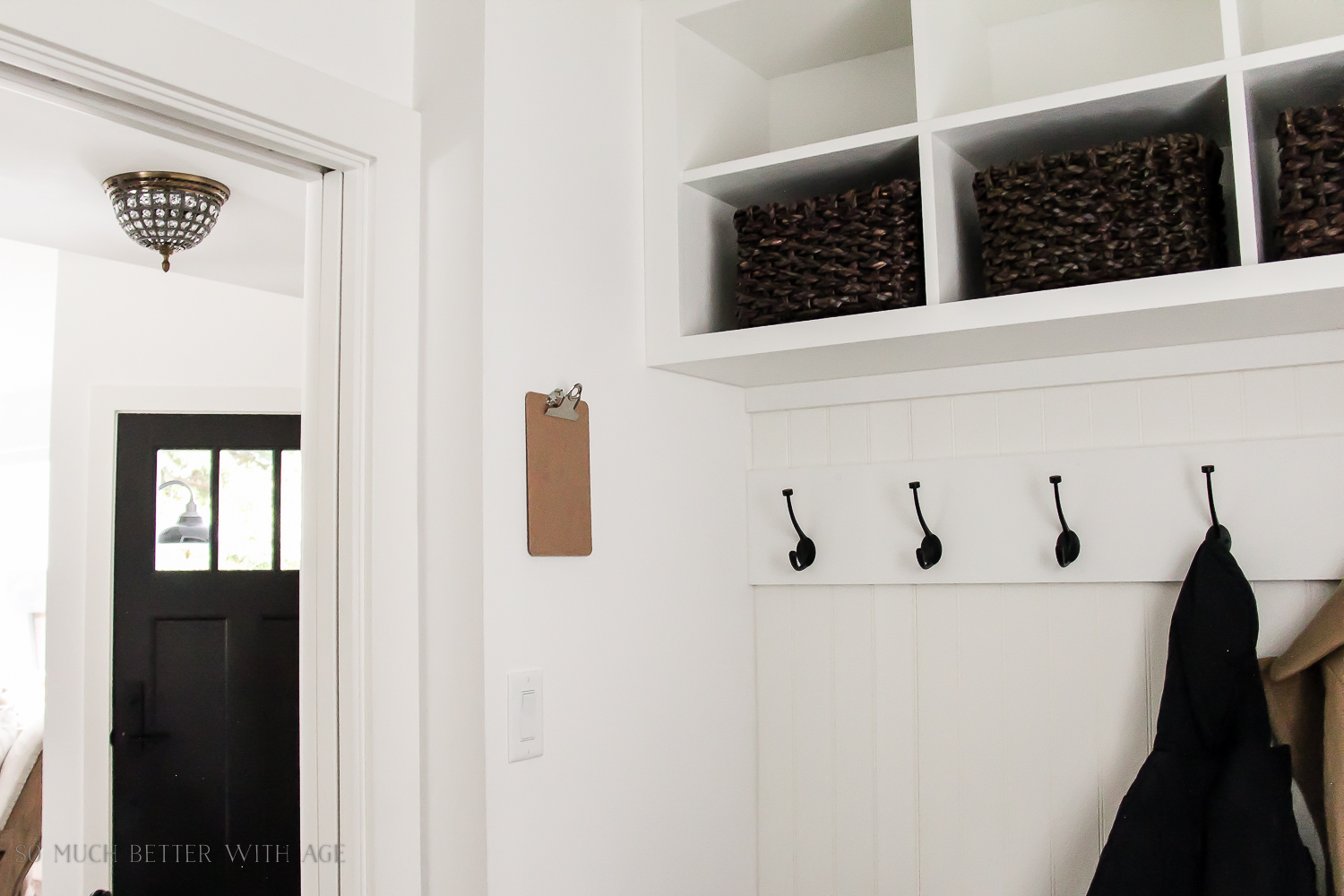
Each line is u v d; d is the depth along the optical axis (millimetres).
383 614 1147
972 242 1404
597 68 1398
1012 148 1339
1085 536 1432
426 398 1206
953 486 1530
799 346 1348
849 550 1606
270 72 1067
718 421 1639
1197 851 1230
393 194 1205
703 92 1537
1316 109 1086
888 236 1315
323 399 1179
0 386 1013
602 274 1378
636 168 1474
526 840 1167
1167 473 1386
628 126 1461
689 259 1479
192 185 1161
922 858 1532
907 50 1582
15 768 1005
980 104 1457
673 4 1481
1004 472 1495
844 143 1331
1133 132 1279
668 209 1461
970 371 1528
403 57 1258
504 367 1190
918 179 1444
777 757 1660
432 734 1165
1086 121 1245
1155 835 1253
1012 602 1497
